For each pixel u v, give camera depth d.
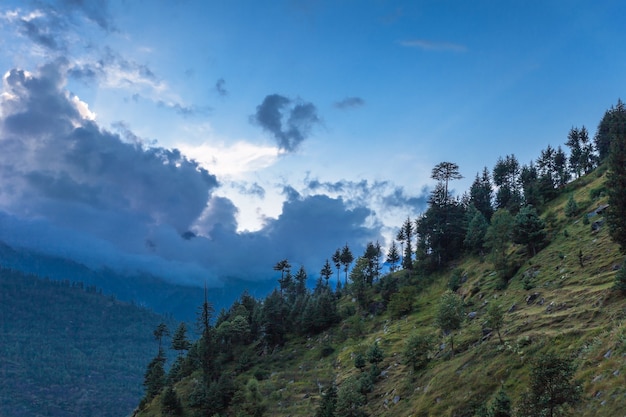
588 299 72.06
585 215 114.38
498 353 68.19
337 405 81.19
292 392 109.31
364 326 140.75
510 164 198.12
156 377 154.75
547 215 128.12
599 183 138.00
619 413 41.94
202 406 117.25
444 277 149.12
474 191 191.50
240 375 136.38
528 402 41.94
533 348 63.25
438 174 175.00
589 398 46.88
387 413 75.75
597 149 176.38
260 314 170.12
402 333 116.19
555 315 71.62
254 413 102.19
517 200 166.00
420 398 72.62
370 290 166.38
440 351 86.19
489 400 60.19
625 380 45.25
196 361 155.75
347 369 111.88
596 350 54.06
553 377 40.91
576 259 95.25
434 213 165.25
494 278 116.81
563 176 169.88
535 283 95.50
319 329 154.88
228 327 160.38
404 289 139.25
